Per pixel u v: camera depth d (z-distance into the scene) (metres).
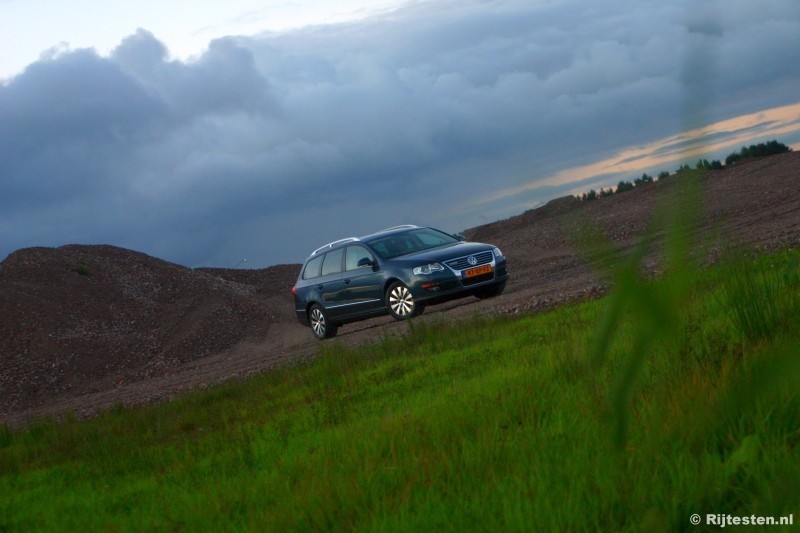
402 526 3.16
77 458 8.29
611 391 0.75
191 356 21.27
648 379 2.85
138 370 20.50
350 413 6.87
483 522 2.99
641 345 0.71
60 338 22.45
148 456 7.25
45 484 7.01
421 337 10.80
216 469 5.80
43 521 5.29
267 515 3.71
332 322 16.92
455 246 15.66
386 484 3.94
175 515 4.48
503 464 3.80
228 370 15.35
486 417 4.84
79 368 20.78
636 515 2.57
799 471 0.81
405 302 15.21
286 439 6.38
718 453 2.82
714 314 5.06
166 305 27.50
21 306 24.31
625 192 32.41
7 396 19.30
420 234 16.53
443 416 5.08
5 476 7.99
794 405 2.90
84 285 27.92
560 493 3.01
